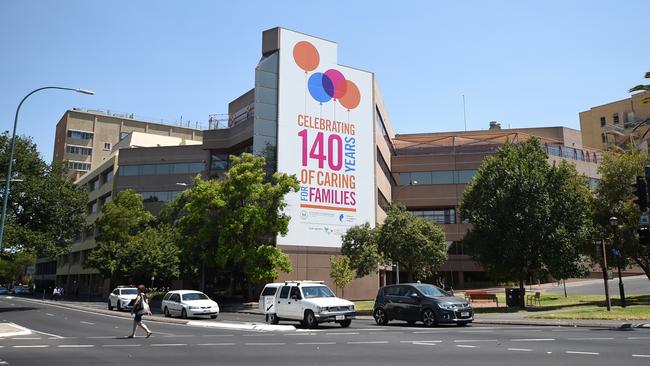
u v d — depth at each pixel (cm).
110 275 5241
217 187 4022
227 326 2159
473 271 6088
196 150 6844
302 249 4550
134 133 8112
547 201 3000
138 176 6962
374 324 2269
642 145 7381
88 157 11562
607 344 1322
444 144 7138
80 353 1283
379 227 3812
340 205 4812
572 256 3000
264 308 2381
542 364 1000
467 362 1043
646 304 2925
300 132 4741
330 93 4966
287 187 4047
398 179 6488
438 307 1998
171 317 2978
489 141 7094
